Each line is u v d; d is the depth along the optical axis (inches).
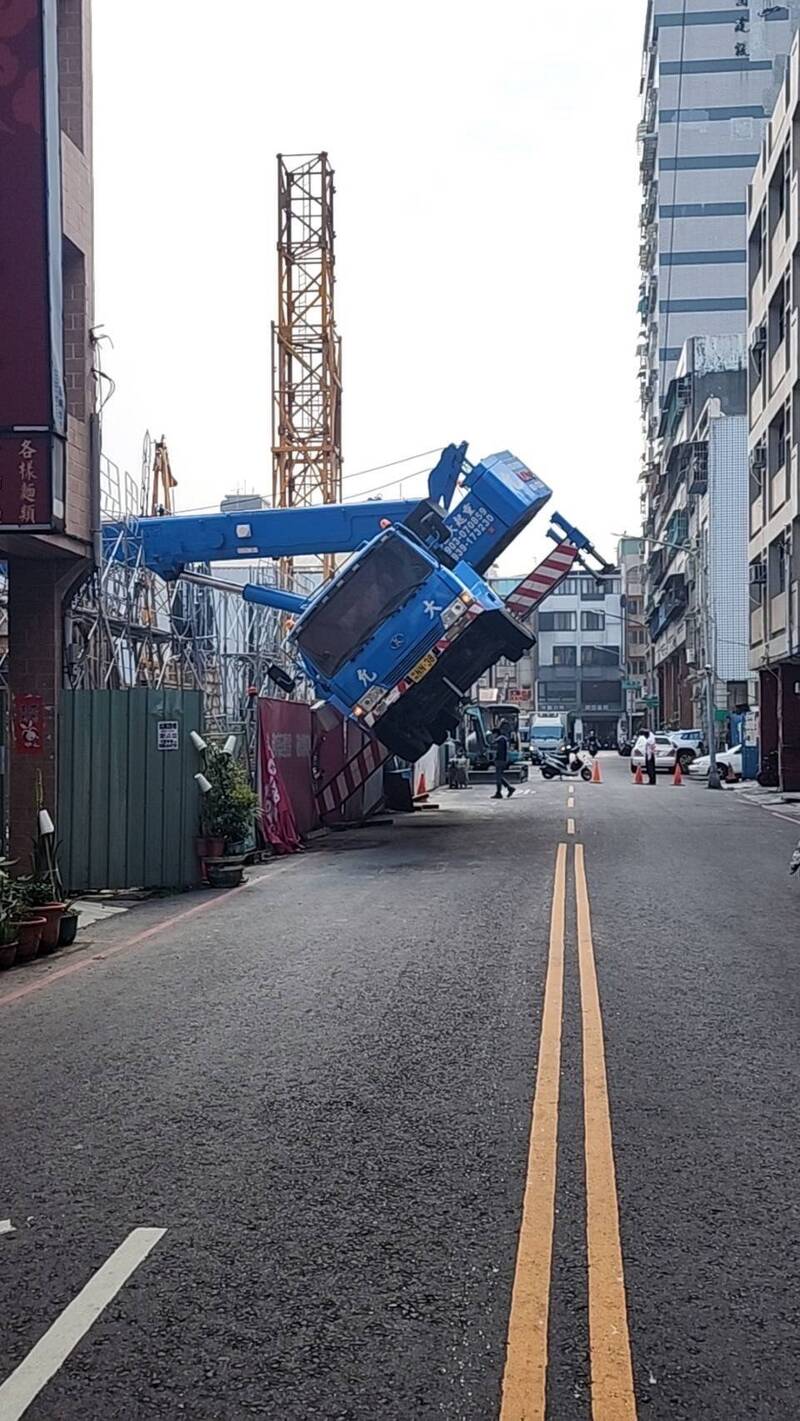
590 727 4584.2
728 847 755.4
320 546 897.5
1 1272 182.9
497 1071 281.0
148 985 382.9
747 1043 303.6
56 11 563.8
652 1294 172.6
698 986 366.0
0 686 721.6
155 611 941.2
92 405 610.5
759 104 3376.0
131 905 566.6
